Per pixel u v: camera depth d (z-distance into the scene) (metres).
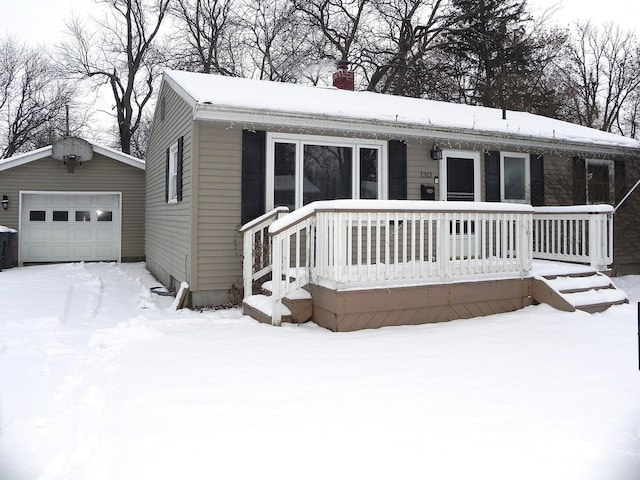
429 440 2.64
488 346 4.68
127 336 4.99
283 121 7.32
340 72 11.59
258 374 3.80
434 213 5.92
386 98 10.55
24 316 6.49
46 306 7.20
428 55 23.38
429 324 5.76
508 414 3.00
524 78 22.28
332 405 3.15
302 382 3.61
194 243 7.21
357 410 3.07
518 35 23.11
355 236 7.98
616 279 9.80
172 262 9.25
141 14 24.78
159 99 10.95
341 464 2.39
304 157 7.89
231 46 24.69
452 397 3.30
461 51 22.97
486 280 6.23
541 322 5.72
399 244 8.52
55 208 14.04
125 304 7.89
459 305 6.04
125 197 14.48
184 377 3.73
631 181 10.27
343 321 5.36
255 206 7.55
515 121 10.34
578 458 2.44
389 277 5.65
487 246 9.09
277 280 5.69
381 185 8.37
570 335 5.12
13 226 13.47
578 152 10.00
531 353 4.44
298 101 7.77
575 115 23.69
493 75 22.64
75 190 13.99
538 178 9.66
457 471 2.32
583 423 2.87
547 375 3.80
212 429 2.79
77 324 6.22
